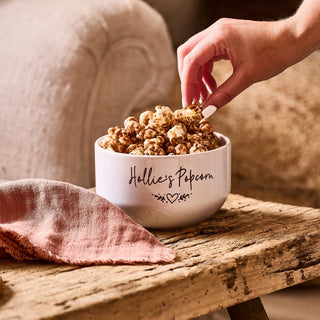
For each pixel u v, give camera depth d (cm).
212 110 114
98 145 111
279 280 104
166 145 109
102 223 105
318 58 209
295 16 115
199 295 99
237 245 104
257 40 114
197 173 107
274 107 192
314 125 187
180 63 118
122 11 163
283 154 191
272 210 116
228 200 120
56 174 159
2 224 105
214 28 115
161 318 96
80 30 159
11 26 167
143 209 108
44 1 170
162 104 208
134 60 167
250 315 108
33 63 160
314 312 173
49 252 101
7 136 163
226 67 211
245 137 195
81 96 159
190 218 109
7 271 100
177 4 227
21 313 91
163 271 99
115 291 95
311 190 189
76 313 92
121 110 168
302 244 106
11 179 165
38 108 159
